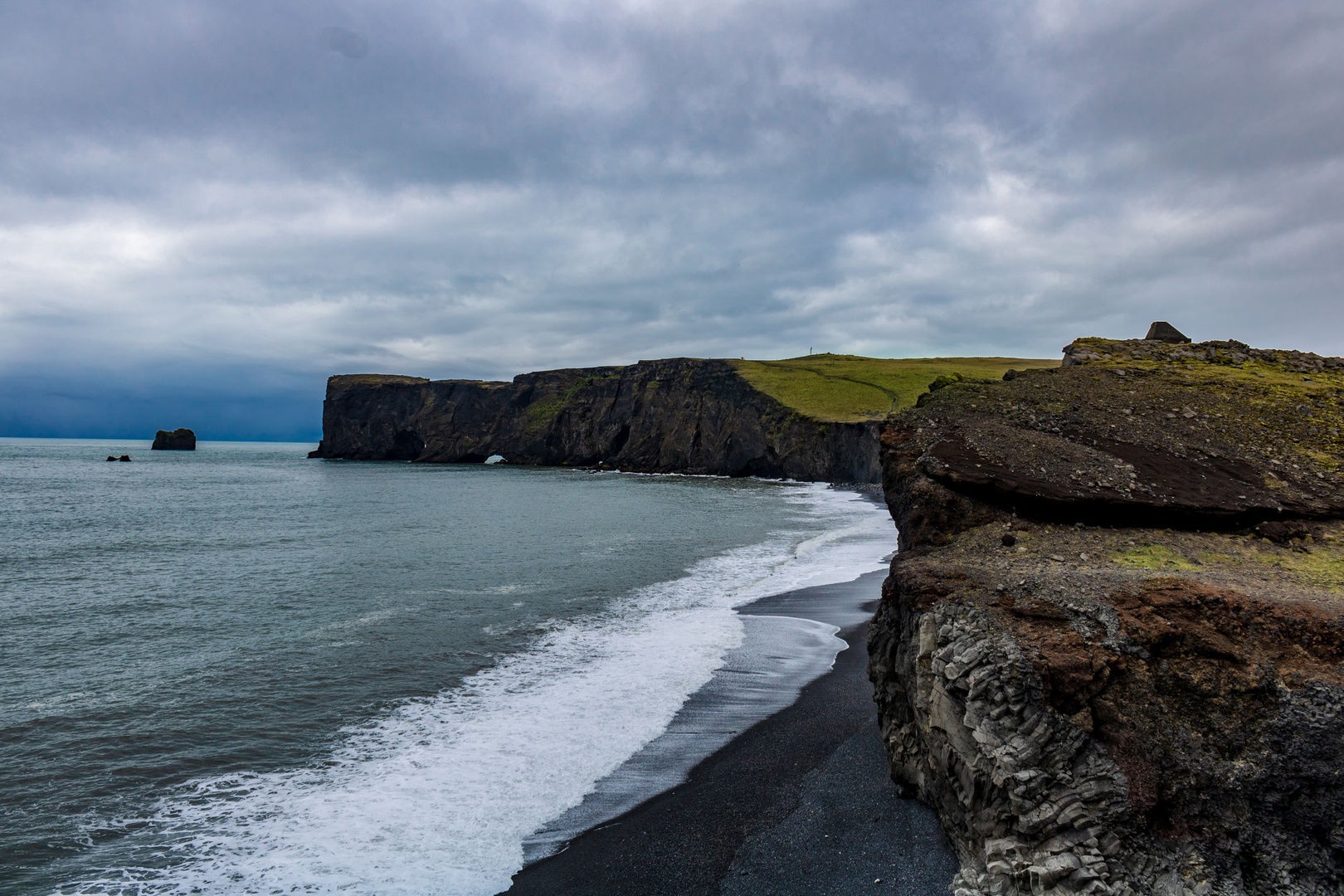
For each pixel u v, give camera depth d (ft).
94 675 54.34
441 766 39.52
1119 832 25.11
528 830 33.45
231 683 52.49
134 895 28.35
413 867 30.42
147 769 39.04
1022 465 45.50
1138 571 35.04
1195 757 25.98
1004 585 32.78
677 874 29.99
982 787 27.66
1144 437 50.75
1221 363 70.08
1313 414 55.01
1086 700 27.37
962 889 26.32
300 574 93.45
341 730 44.27
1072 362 72.43
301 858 30.91
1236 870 24.44
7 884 28.91
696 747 41.96
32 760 40.01
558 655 59.06
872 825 32.99
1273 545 39.17
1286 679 26.50
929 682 31.68
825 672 54.49
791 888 28.81
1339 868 24.36
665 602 77.41
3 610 74.43
